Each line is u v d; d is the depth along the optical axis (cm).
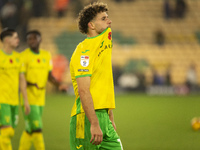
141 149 2525
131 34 10138
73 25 9856
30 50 2145
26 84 2103
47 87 8225
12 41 1989
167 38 10106
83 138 1162
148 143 2764
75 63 1130
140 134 3209
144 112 5009
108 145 1170
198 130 3422
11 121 2030
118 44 9825
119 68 8831
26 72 2109
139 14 10606
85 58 1123
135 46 9744
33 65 2117
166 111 5112
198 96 8025
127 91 8544
